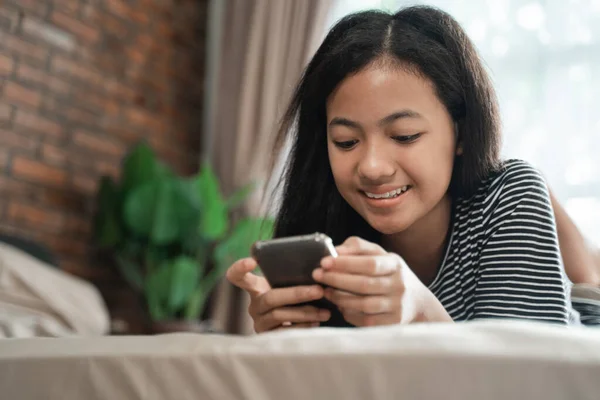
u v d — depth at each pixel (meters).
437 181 0.96
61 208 3.23
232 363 0.47
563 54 3.29
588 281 1.36
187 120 3.94
